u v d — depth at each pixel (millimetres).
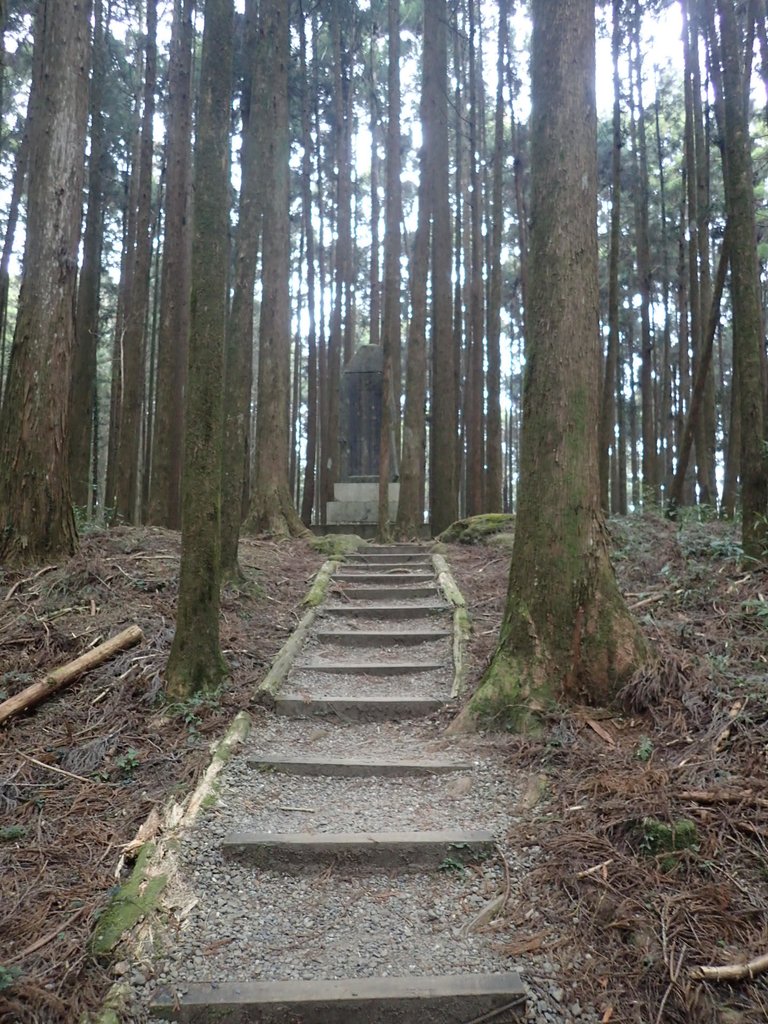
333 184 24359
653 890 3043
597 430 5004
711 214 15102
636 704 4535
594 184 5020
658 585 6539
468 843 3508
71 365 7434
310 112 19672
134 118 15922
